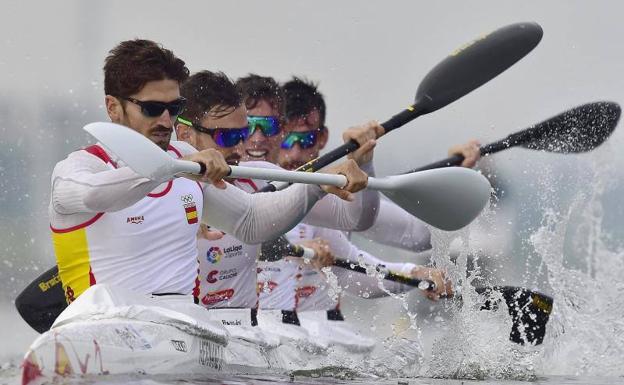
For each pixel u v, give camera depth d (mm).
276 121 25781
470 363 22438
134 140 17297
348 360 23656
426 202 21016
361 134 21750
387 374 21203
